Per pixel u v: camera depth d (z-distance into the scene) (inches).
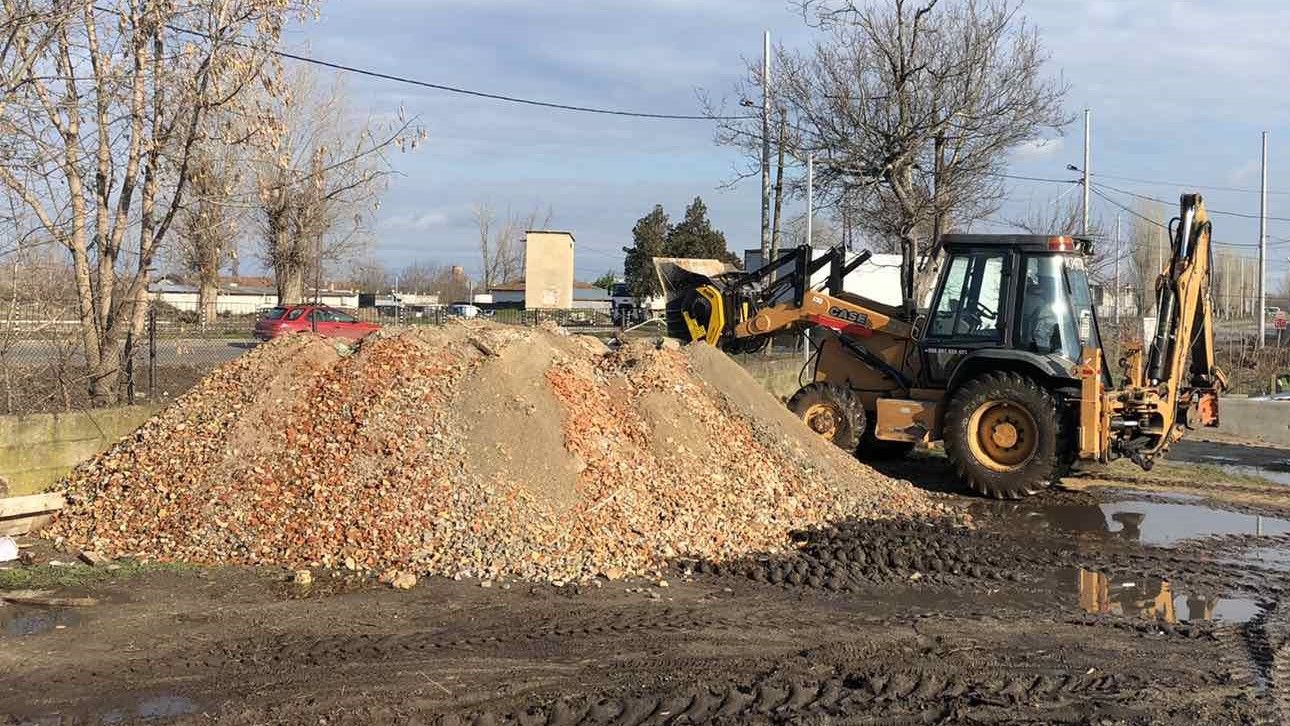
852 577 312.8
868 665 235.1
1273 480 511.8
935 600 293.6
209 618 257.3
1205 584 316.8
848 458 441.4
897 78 861.2
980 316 483.2
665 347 449.1
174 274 690.2
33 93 395.2
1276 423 674.2
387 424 348.2
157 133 452.4
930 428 477.4
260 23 445.7
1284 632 267.3
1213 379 516.4
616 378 414.6
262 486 333.4
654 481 360.8
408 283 3496.6
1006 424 452.4
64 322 423.8
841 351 530.6
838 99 876.6
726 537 343.6
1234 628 271.4
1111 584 315.9
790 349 935.7
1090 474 519.5
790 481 397.4
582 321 1373.0
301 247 1235.2
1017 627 268.5
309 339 401.1
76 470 367.9
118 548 318.0
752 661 235.5
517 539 314.0
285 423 356.2
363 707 203.9
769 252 954.1
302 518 320.5
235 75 448.1
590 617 264.5
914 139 859.4
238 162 477.7
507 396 358.9
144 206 460.4
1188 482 500.1
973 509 433.7
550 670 226.2
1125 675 233.3
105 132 451.2
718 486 374.3
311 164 661.9
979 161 880.3
